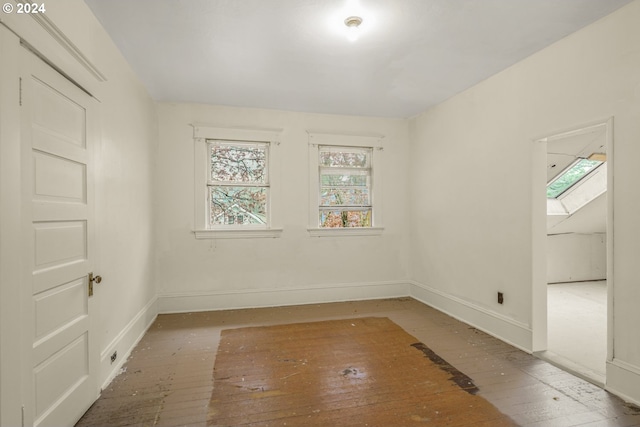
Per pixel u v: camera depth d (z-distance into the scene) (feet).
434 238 13.04
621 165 6.70
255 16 7.00
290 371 7.88
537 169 8.74
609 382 6.88
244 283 13.05
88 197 6.36
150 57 8.77
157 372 7.84
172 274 12.43
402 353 8.86
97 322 6.69
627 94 6.57
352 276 14.19
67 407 5.62
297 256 13.57
